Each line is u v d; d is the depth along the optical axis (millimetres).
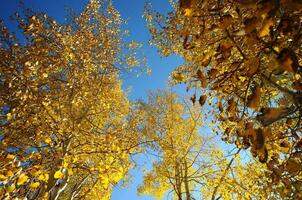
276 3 1686
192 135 10102
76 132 5742
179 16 6641
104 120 8031
